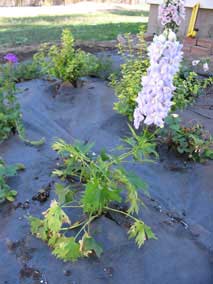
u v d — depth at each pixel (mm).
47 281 1658
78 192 2082
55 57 3725
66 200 1915
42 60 4031
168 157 2666
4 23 8797
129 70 3379
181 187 2410
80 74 3791
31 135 2963
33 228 1838
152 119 1653
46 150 2732
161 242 1886
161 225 2023
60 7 13430
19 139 2836
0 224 1971
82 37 7215
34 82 3998
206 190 2359
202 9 5684
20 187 2258
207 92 3953
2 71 3439
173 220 2100
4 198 2123
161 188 2387
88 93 3672
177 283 1709
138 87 2947
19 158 2607
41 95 3633
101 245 1797
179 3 3686
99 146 2848
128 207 2020
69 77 3725
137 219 1897
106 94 3670
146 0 6379
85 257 1733
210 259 1867
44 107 3455
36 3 13547
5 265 1730
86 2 15266
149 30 6508
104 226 1877
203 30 5773
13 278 1675
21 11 11656
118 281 1676
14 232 1909
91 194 1688
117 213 1972
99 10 12906
